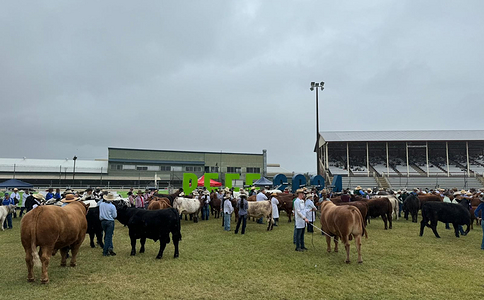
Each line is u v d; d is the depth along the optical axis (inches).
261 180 1102.4
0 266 312.5
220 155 2472.9
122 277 279.1
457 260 337.4
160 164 2326.5
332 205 370.0
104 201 361.1
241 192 517.3
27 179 2016.5
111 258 344.2
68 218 275.3
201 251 379.6
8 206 572.7
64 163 2288.4
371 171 1934.1
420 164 2055.9
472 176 1828.2
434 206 474.6
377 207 545.3
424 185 1728.6
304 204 392.8
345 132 2028.8
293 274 289.3
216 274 289.0
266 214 540.4
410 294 240.8
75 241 307.0
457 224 470.3
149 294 240.4
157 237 349.4
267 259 341.1
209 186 1088.2
